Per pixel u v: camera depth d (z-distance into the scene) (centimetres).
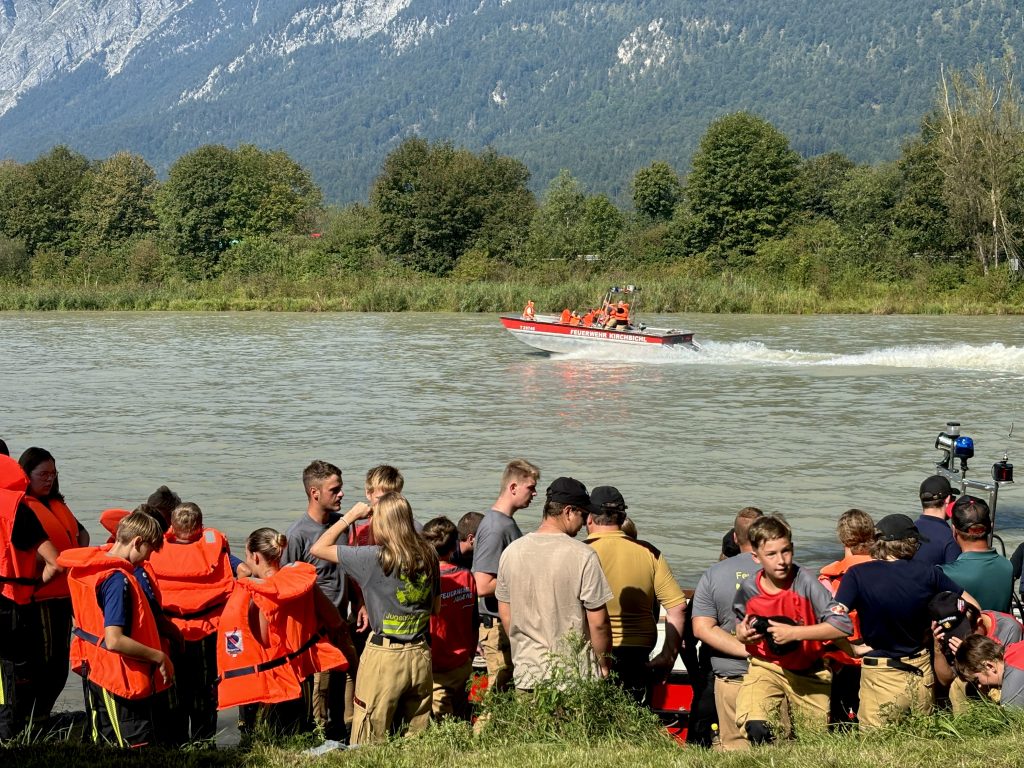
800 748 690
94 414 2711
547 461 2114
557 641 750
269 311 7738
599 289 7212
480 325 6031
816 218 12169
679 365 3878
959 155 8425
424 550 750
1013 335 5194
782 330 5528
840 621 708
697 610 774
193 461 2098
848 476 1977
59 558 732
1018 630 810
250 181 12012
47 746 732
